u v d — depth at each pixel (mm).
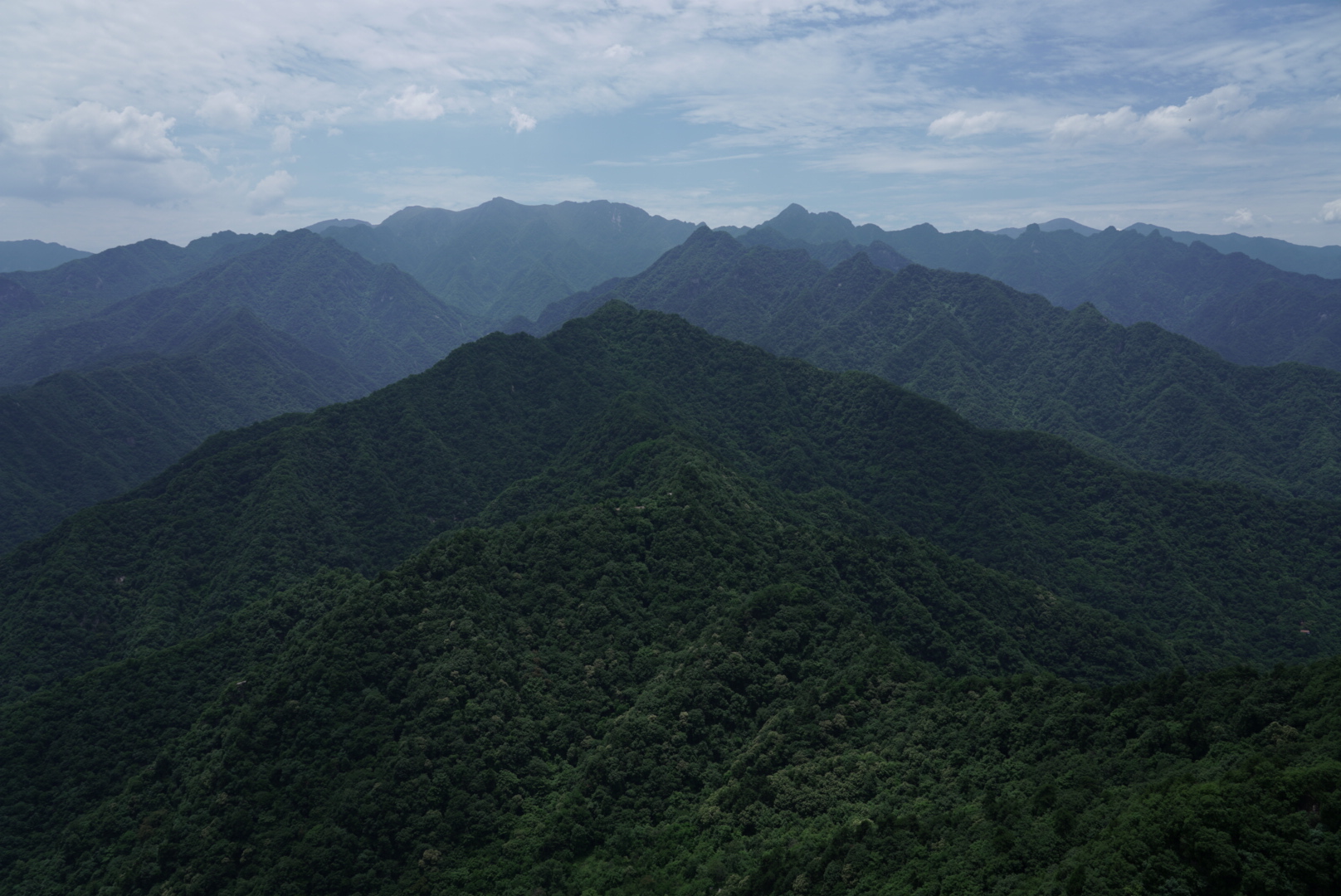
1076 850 52625
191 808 82312
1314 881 43250
